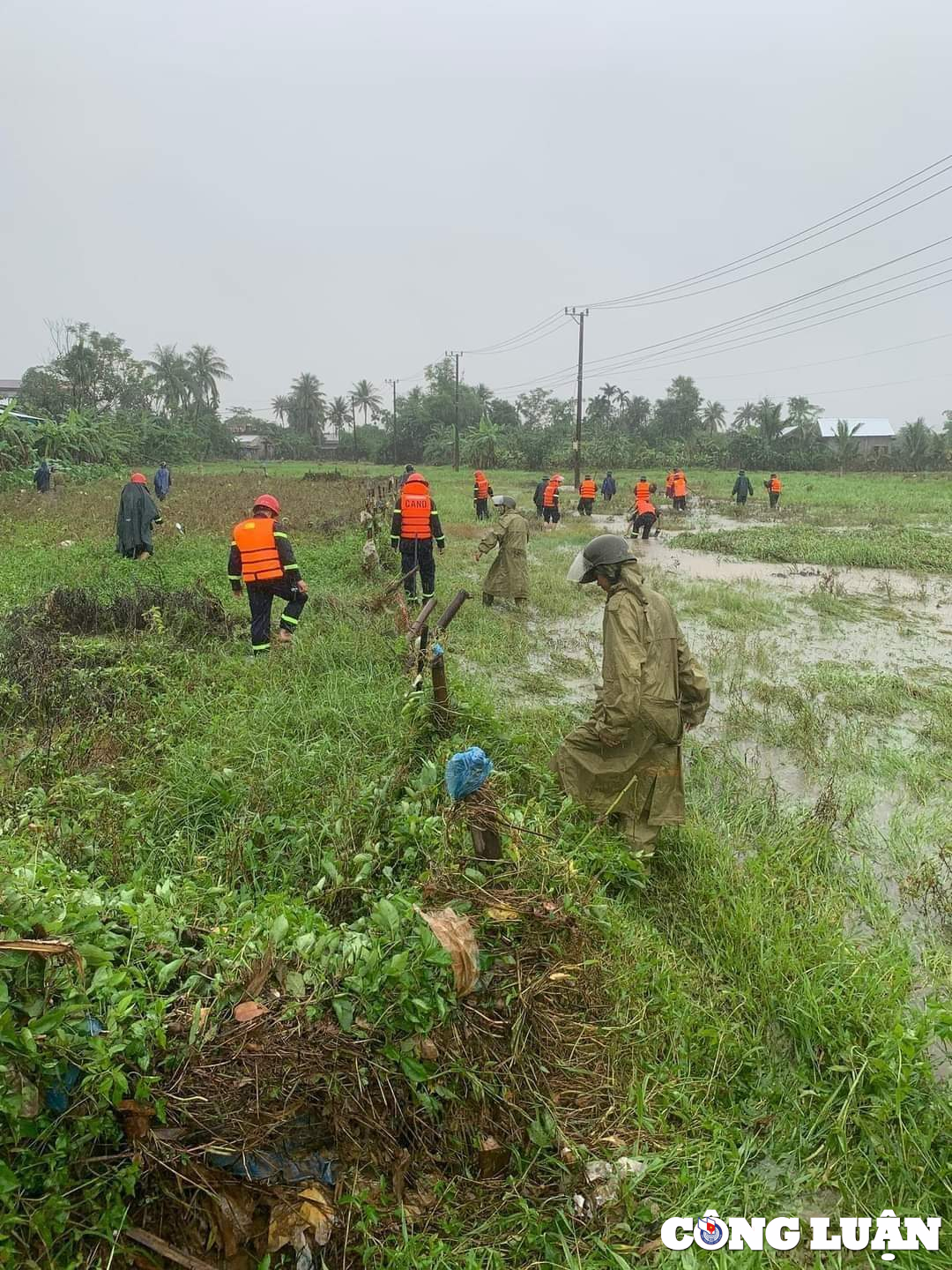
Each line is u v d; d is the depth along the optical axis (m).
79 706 5.48
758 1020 3.05
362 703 5.31
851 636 9.70
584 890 3.37
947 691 7.32
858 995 3.08
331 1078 2.23
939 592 12.70
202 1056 2.14
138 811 3.97
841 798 5.16
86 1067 1.94
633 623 3.94
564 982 2.84
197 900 3.04
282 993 2.32
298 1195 2.15
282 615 7.66
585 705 6.62
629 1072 2.77
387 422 90.50
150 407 69.50
